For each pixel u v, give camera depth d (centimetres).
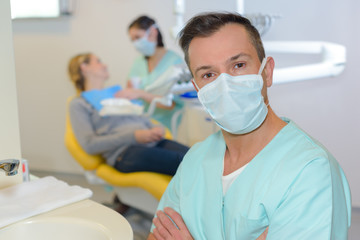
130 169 222
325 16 266
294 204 82
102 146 235
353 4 257
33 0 340
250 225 86
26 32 358
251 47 91
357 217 263
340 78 268
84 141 240
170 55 292
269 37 285
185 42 94
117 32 331
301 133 92
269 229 84
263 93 95
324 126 278
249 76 89
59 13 336
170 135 280
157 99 230
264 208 85
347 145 273
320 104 277
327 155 85
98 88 270
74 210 96
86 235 89
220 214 93
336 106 272
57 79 355
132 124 255
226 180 97
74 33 344
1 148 105
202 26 90
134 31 281
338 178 86
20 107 373
